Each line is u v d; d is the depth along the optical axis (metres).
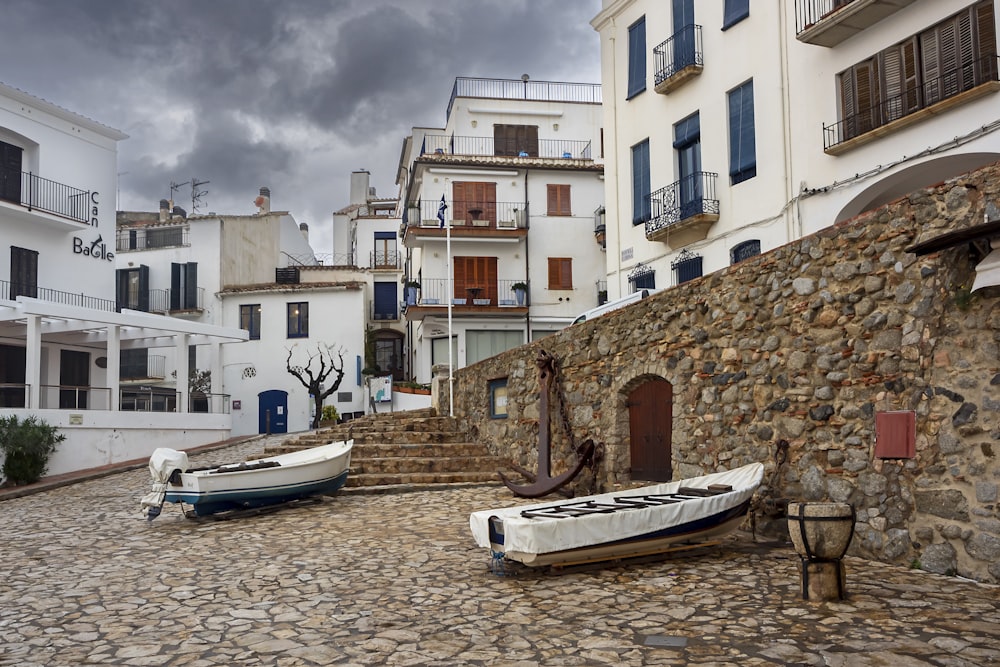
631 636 5.34
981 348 6.31
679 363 10.40
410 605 6.44
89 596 7.06
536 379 14.54
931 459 6.70
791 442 8.39
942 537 6.58
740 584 6.62
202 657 5.24
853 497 7.55
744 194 17.17
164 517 12.06
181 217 40.81
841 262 7.82
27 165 25.92
